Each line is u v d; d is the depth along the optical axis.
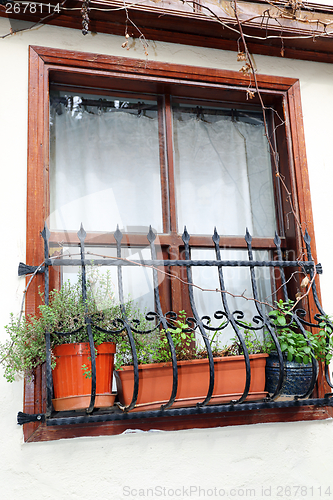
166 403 1.80
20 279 1.86
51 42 2.11
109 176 2.26
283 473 2.00
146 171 2.31
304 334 1.94
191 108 2.48
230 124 2.52
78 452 1.78
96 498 1.76
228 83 2.36
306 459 2.04
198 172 2.42
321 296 2.26
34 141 1.98
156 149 2.34
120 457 1.82
